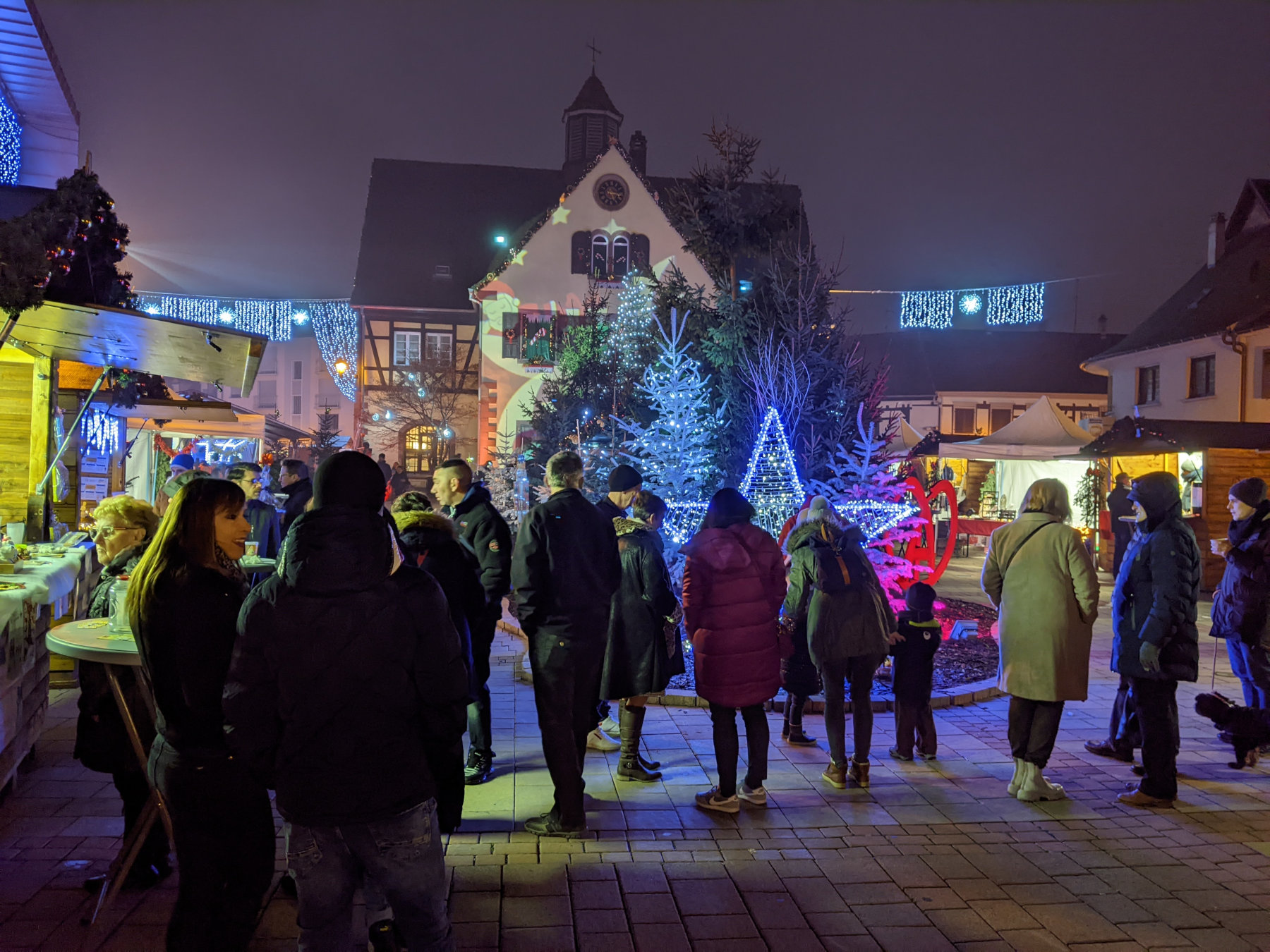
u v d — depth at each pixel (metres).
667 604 5.07
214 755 2.62
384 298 32.62
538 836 4.29
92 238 5.18
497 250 34.59
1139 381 27.72
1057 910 3.62
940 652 8.84
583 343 17.11
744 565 4.58
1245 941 3.39
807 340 8.69
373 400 32.75
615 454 11.39
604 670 4.98
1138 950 3.31
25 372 7.23
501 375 28.69
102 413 10.59
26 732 4.70
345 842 2.29
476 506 5.24
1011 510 23.48
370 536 2.31
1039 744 4.85
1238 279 25.22
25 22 9.70
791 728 5.89
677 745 5.79
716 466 8.72
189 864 2.65
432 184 36.12
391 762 2.28
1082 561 4.75
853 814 4.65
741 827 4.45
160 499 5.39
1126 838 4.39
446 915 2.45
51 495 7.37
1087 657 4.81
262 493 14.05
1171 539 4.77
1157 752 4.83
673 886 3.78
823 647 5.05
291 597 2.26
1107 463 18.66
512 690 7.20
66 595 5.45
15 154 11.90
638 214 29.22
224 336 6.08
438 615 2.37
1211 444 15.51
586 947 3.26
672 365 8.75
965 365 44.72
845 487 8.52
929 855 4.15
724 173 9.00
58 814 4.32
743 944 3.31
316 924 2.33
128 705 3.34
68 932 3.21
